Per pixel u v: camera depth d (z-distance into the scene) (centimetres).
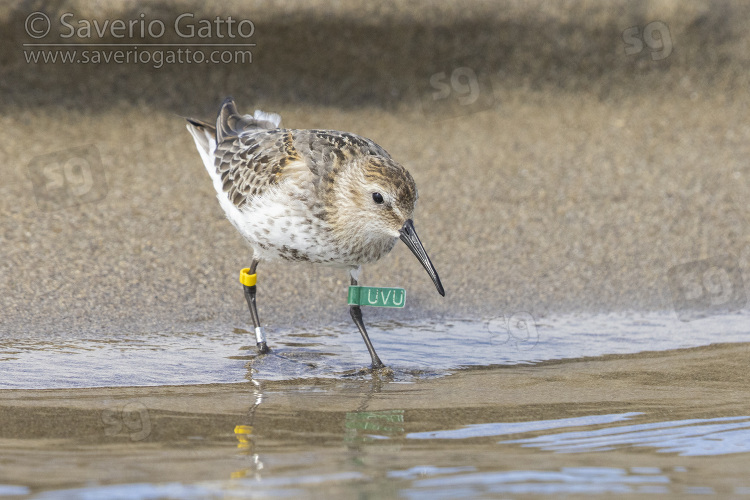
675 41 1856
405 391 913
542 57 1820
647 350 1067
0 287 1106
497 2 1783
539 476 671
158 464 684
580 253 1308
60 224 1289
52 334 1017
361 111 1748
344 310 1159
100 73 1652
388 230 958
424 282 1227
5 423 775
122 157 1523
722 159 1606
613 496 634
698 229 1377
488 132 1706
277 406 851
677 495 635
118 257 1216
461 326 1129
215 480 652
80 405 833
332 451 724
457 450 731
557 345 1079
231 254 1258
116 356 976
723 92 1864
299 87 1736
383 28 1736
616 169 1566
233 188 1035
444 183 1495
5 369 918
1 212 1303
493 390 919
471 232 1349
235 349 1025
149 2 1630
